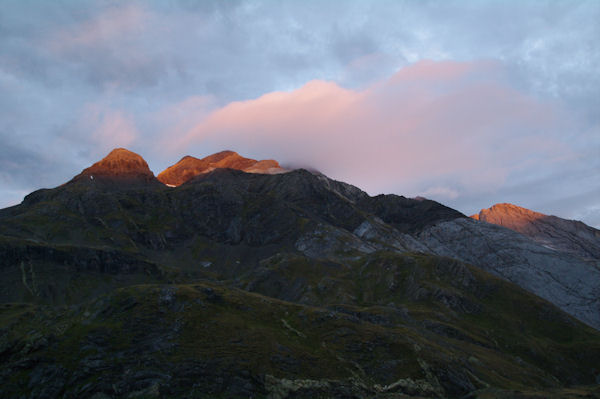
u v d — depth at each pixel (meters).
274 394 117.56
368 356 142.62
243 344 136.12
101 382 113.44
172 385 115.88
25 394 108.56
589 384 197.38
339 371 132.62
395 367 137.50
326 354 141.25
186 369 121.38
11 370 113.31
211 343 134.62
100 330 132.75
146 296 153.12
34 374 113.31
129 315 141.50
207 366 123.19
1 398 106.75
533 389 151.00
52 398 108.56
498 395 129.62
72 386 112.12
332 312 169.25
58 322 142.88
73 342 126.44
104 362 120.38
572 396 131.12
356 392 123.38
